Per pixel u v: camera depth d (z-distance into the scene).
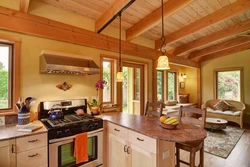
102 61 3.26
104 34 3.30
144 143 1.74
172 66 6.67
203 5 3.06
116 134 2.21
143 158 1.75
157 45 4.50
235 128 4.97
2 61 2.22
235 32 4.00
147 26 3.19
